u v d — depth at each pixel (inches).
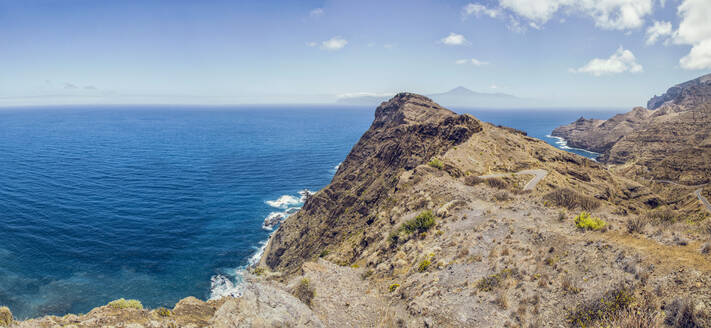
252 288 725.9
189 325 548.7
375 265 1068.5
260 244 2822.3
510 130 3580.2
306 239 2456.9
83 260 2385.6
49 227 2832.2
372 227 1660.9
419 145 2861.7
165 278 2258.9
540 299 607.2
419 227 1201.4
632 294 529.0
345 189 2989.7
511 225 978.1
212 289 2170.3
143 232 2886.3
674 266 552.1
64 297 1983.3
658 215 934.4
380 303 781.9
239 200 3860.7
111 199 3627.0
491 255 821.9
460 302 670.5
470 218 1159.6
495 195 1397.6
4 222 2847.0
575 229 866.1
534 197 1306.6
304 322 650.8
